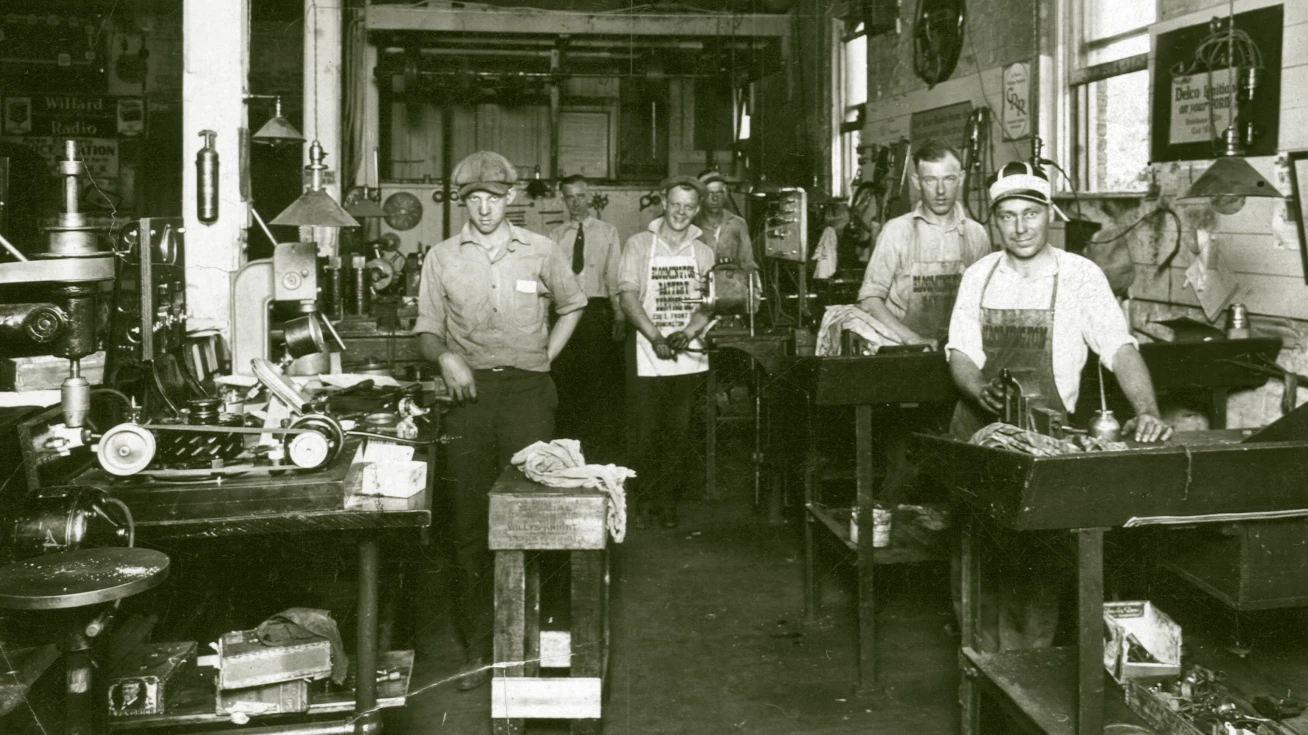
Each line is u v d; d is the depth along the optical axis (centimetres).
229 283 418
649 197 1105
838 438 495
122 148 1109
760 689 362
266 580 385
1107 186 566
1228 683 263
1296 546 231
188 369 339
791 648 398
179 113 1116
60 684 235
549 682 296
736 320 545
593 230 760
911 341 401
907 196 774
